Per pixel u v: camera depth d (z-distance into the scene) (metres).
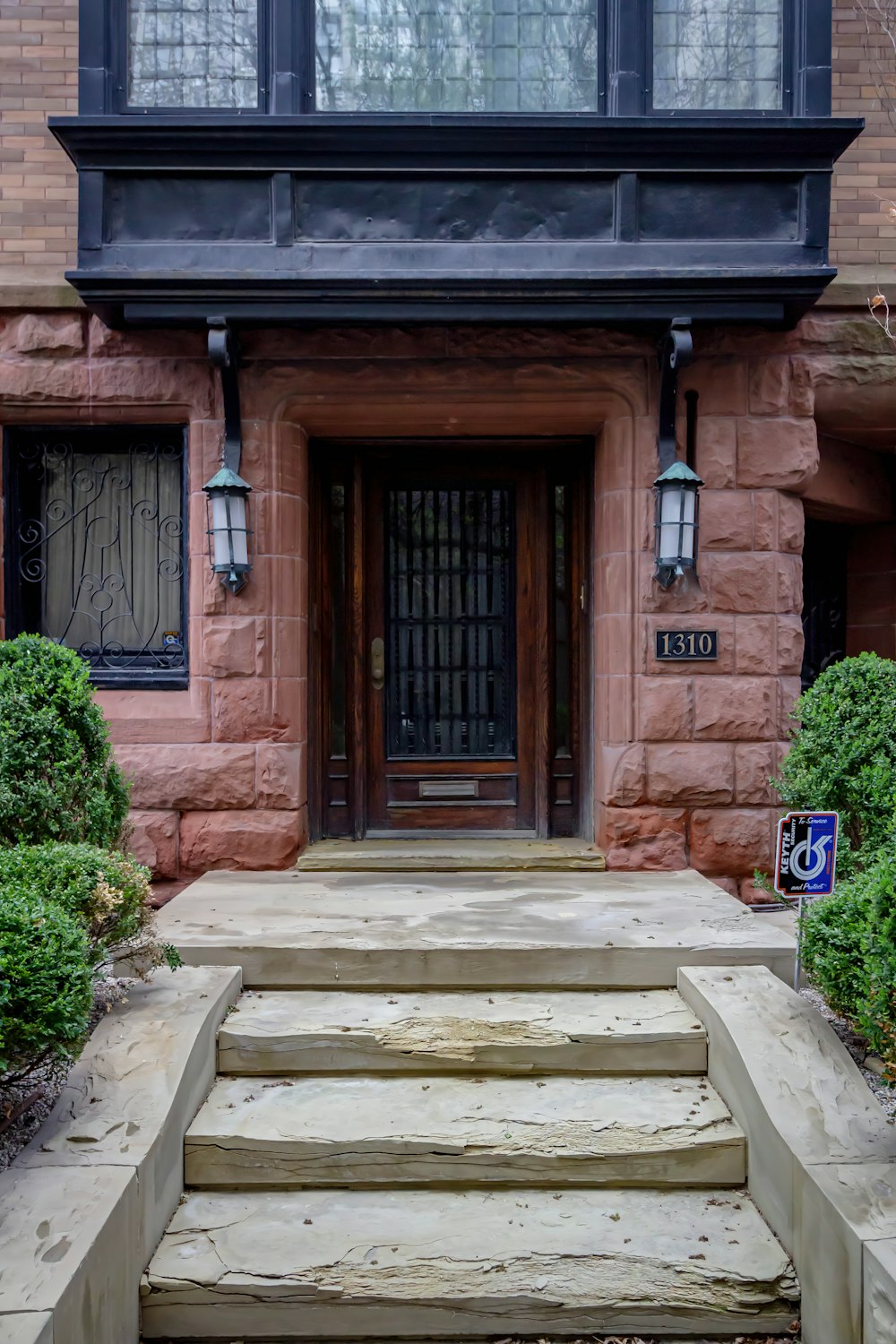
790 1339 2.75
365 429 5.44
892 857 3.11
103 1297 2.47
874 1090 3.26
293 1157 3.14
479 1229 2.95
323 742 5.80
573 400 5.22
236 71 4.83
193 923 4.20
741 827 5.22
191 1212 3.03
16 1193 2.58
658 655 5.19
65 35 5.22
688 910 4.46
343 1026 3.57
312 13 4.80
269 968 3.92
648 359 5.17
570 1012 3.71
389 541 5.93
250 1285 2.73
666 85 4.86
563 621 5.95
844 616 6.62
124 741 5.20
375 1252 2.84
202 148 4.63
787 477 5.22
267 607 5.20
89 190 4.66
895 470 6.32
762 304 4.77
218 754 5.18
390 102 4.88
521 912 4.41
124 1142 2.83
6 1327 2.11
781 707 5.25
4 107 5.21
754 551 5.23
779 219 4.80
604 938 4.02
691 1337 2.77
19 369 5.13
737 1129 3.22
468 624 5.96
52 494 5.43
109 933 3.43
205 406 5.16
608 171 4.71
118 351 5.15
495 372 5.15
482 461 5.90
